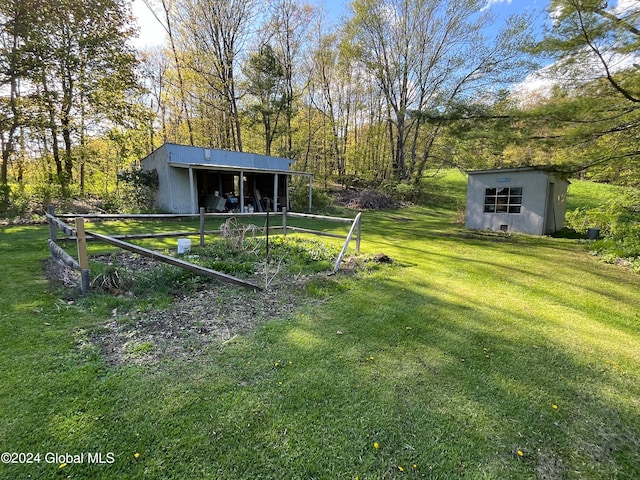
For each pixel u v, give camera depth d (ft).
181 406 5.80
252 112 56.24
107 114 44.14
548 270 17.37
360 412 5.87
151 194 42.37
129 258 16.14
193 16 53.93
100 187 52.31
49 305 9.82
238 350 7.82
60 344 7.66
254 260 16.44
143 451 4.84
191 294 11.35
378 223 39.91
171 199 40.60
